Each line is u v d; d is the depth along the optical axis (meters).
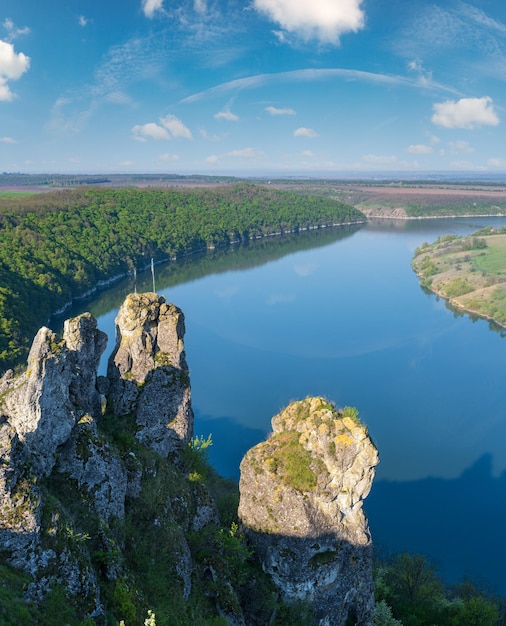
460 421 88.62
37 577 20.28
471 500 69.00
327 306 158.50
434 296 173.75
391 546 60.47
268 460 31.47
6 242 160.75
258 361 113.25
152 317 36.25
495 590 54.31
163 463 33.75
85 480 26.23
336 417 30.78
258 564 31.28
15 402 24.39
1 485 20.52
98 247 192.88
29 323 118.44
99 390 35.53
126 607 22.52
